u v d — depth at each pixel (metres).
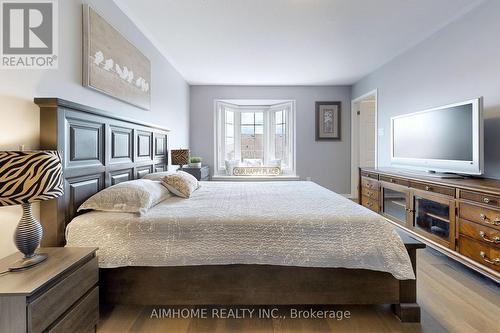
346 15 2.71
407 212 2.92
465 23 2.70
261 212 1.76
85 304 1.36
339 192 5.57
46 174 1.20
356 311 1.75
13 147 1.45
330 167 5.55
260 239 1.58
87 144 1.87
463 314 1.69
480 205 2.02
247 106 5.97
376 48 3.58
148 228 1.60
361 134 5.48
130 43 2.63
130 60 2.64
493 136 2.44
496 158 2.42
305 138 5.52
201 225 1.60
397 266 1.54
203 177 4.54
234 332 1.55
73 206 1.71
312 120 5.52
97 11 2.12
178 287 1.65
